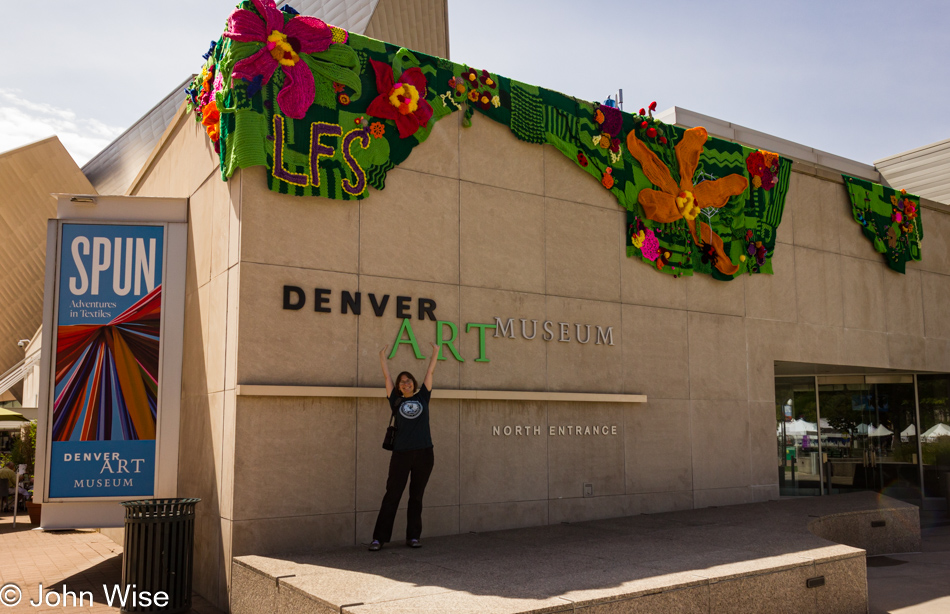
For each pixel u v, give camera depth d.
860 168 20.22
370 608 4.92
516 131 9.76
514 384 9.38
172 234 9.32
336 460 7.89
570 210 10.28
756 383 12.13
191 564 7.11
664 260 11.11
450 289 8.99
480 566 6.48
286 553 7.28
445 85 9.27
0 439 22.73
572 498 9.70
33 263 44.47
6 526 14.91
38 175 41.72
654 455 10.66
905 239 14.82
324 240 8.11
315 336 7.92
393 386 8.38
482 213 9.40
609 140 10.67
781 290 12.77
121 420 8.79
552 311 9.89
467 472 8.84
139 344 8.98
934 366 15.14
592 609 5.17
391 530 7.55
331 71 8.21
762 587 6.30
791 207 13.16
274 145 7.79
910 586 8.82
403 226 8.71
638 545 7.62
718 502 11.30
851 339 13.70
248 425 7.39
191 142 9.53
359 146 8.37
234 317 7.56
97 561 10.04
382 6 27.14
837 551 7.17
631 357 10.62
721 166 12.07
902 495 15.70
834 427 15.74
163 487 8.77
